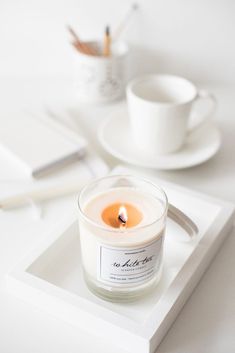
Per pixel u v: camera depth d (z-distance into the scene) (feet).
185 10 2.79
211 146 2.43
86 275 1.76
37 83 2.96
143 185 1.82
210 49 2.90
